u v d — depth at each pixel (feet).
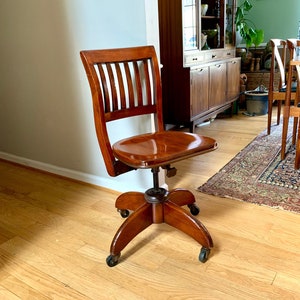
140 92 4.67
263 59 13.26
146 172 5.58
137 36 4.89
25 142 7.47
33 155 7.44
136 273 3.88
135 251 4.28
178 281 3.70
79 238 4.67
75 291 3.64
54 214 5.40
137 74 4.62
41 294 3.62
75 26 5.48
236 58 11.42
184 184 6.21
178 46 8.41
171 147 3.86
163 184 5.74
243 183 6.07
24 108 7.07
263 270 3.79
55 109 6.46
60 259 4.21
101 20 5.16
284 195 5.50
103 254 4.27
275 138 8.79
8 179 7.03
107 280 3.79
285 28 13.21
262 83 12.97
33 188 6.50
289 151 7.67
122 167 4.28
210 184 6.11
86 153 6.31
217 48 10.66
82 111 6.00
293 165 6.81
